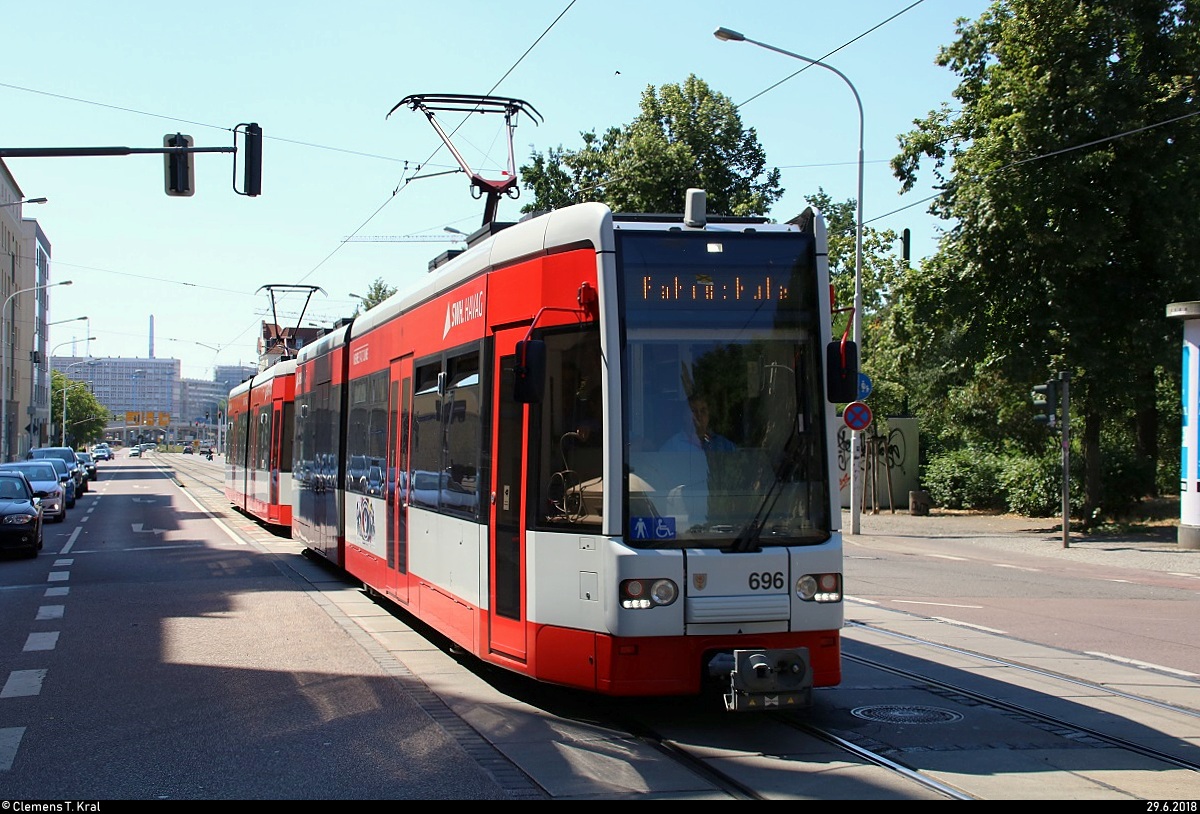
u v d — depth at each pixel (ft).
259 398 95.81
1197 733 24.95
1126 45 84.33
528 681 30.55
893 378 117.91
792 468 25.00
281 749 23.34
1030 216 84.02
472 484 29.94
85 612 43.65
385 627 40.11
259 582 53.88
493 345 29.01
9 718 26.22
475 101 56.34
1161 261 85.40
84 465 185.98
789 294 25.70
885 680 30.63
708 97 120.06
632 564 23.63
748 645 24.08
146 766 22.09
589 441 24.84
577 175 121.80
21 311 306.35
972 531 92.63
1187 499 76.74
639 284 24.95
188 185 57.36
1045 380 88.38
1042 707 27.37
